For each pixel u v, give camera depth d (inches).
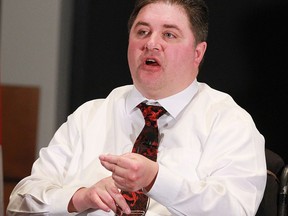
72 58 340.8
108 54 335.3
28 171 352.5
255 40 312.3
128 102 203.8
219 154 187.0
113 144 202.2
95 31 335.9
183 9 191.9
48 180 198.2
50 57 348.2
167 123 198.1
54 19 346.0
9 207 196.1
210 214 173.9
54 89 348.5
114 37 334.0
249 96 314.8
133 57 192.4
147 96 197.5
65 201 184.2
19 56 351.9
